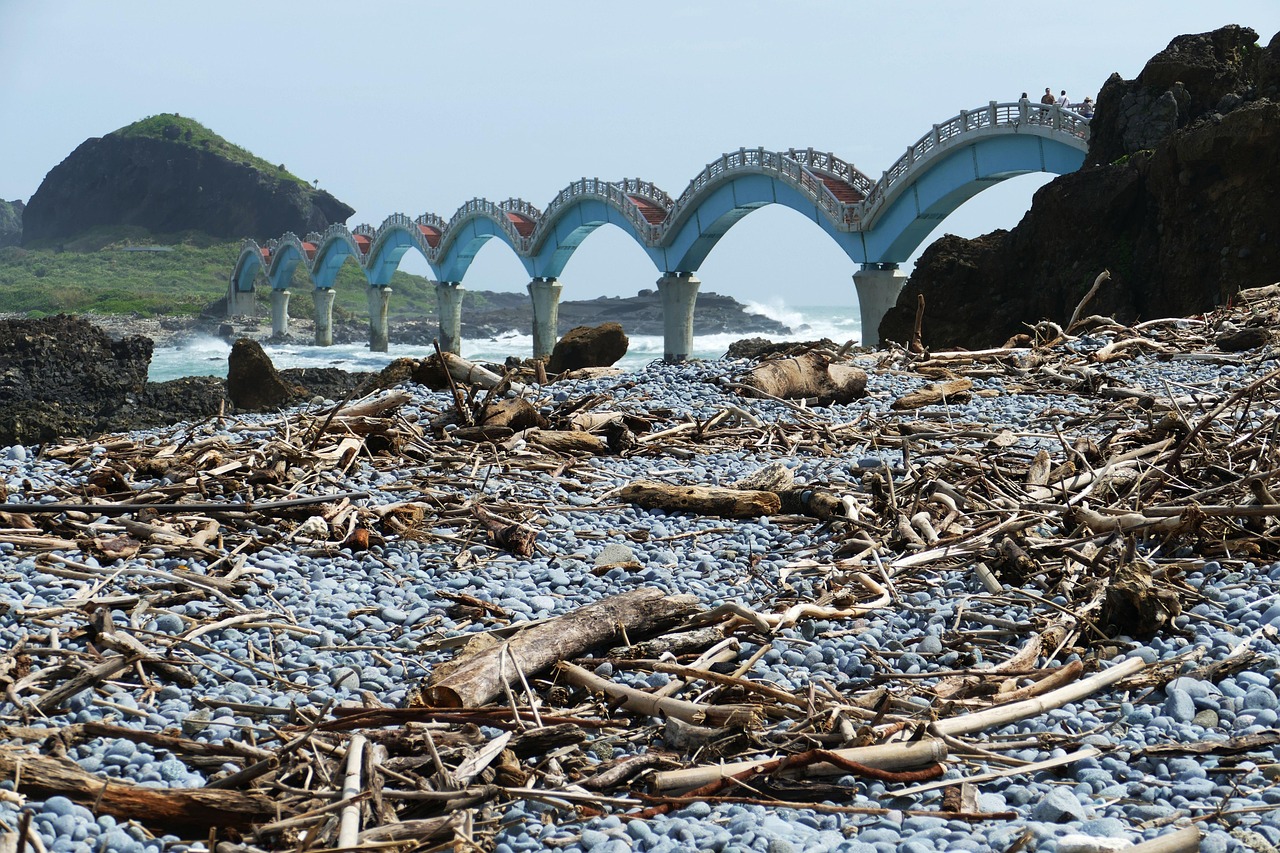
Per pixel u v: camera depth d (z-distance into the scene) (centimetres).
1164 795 421
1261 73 3684
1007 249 3953
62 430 3388
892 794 432
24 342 3653
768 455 1143
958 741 467
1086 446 948
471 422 1210
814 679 557
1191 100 3781
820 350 1689
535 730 477
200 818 406
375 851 381
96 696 533
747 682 524
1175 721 493
